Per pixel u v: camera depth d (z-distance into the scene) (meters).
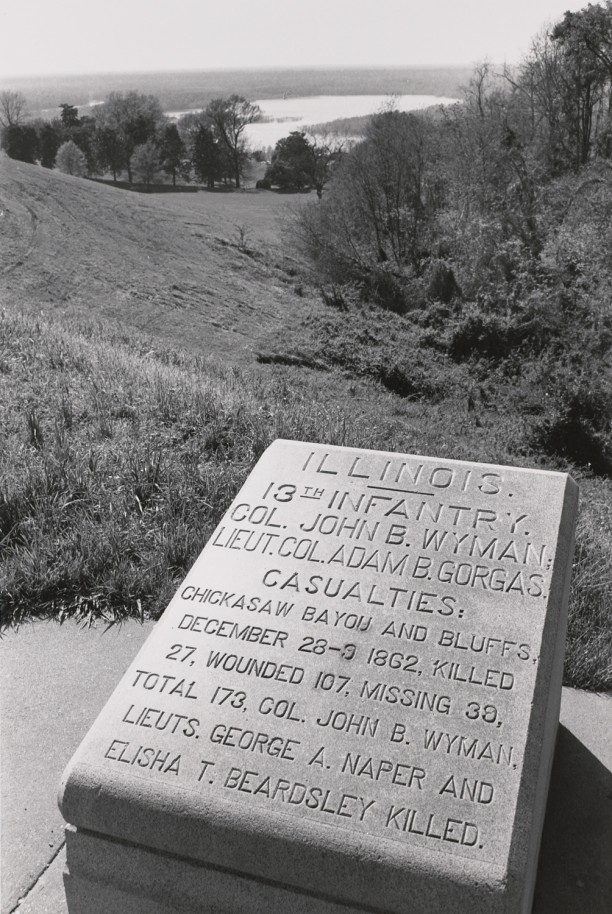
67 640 5.94
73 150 111.62
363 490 4.48
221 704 3.66
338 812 3.25
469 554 4.06
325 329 38.28
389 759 3.37
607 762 4.86
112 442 8.57
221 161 119.06
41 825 4.39
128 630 6.06
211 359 20.31
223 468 8.22
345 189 54.00
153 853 3.42
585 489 18.78
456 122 52.00
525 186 45.97
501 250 41.09
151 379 11.07
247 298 43.34
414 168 53.19
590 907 3.97
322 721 3.53
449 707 3.50
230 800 3.34
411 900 3.10
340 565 4.13
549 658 3.66
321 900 3.22
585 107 56.69
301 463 4.71
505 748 3.35
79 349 12.91
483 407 29.61
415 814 3.21
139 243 49.16
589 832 4.38
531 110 56.78
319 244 51.47
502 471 4.43
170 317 38.22
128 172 121.12
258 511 4.50
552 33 56.81
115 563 6.68
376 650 3.74
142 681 3.82
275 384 15.98
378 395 29.08
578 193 41.88
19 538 7.04
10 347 12.30
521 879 3.04
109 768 3.50
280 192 110.12
